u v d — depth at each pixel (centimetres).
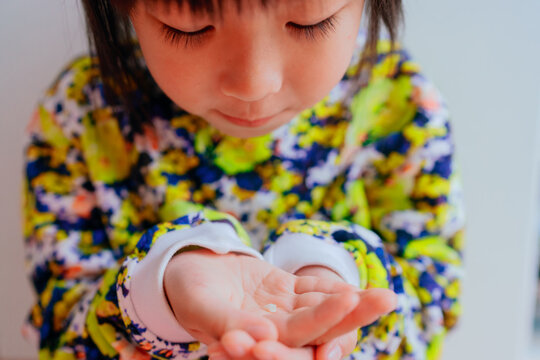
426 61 54
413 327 43
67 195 46
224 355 29
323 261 39
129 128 45
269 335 29
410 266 45
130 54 43
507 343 62
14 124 58
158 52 36
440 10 53
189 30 34
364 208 46
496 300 61
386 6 40
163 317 35
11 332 64
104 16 40
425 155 45
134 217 46
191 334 34
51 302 44
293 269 39
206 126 45
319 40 35
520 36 53
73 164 47
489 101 55
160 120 45
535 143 56
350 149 46
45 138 48
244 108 36
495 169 57
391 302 29
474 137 56
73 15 53
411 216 45
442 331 45
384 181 46
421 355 43
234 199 45
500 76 54
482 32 53
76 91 47
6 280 62
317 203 46
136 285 36
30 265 47
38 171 47
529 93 54
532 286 64
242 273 36
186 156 45
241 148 44
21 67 56
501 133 56
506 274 60
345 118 45
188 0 32
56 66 56
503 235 59
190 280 33
